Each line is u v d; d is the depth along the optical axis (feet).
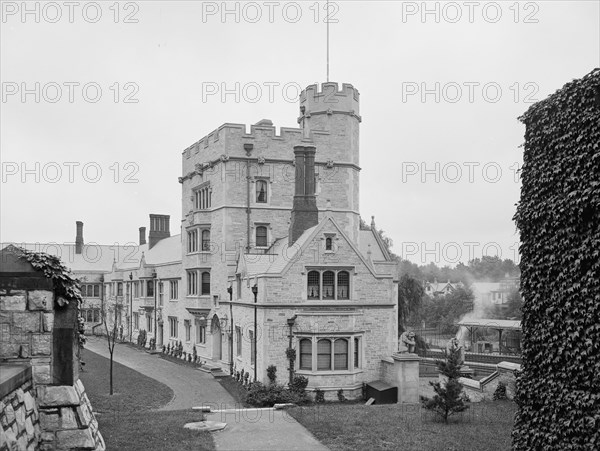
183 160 159.12
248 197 132.36
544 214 45.75
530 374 47.21
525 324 47.85
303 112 145.38
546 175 45.57
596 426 41.09
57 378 41.88
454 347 71.97
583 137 42.37
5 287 41.50
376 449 49.73
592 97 41.88
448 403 58.59
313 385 96.63
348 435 54.03
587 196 41.57
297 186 116.16
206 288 139.33
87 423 42.52
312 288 100.73
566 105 44.06
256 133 134.10
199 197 146.30
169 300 164.76
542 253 46.11
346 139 140.87
